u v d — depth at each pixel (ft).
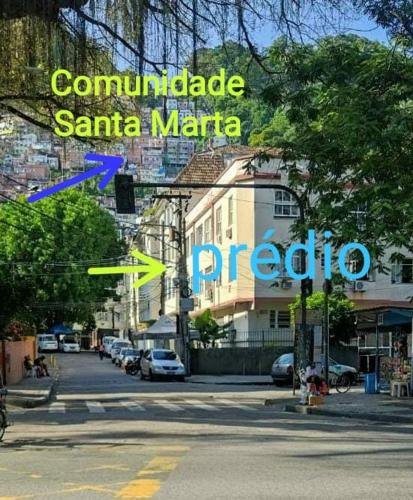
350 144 54.08
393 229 54.90
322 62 57.36
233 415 69.26
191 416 67.97
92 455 39.04
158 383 134.00
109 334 374.22
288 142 60.70
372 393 92.73
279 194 139.13
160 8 42.47
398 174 56.90
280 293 140.67
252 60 45.70
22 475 32.63
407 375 88.33
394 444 44.27
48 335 293.23
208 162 193.16
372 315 94.22
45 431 54.34
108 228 215.10
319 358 90.89
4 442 46.50
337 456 38.17
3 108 65.82
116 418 66.08
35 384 127.95
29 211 199.41
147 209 261.65
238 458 37.27
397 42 54.54
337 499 26.66
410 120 54.03
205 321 154.92
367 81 56.39
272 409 77.25
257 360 148.15
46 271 202.28
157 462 35.91
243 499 26.66
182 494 27.68
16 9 41.93
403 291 141.90
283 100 60.08
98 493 28.14
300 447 42.22
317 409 71.36
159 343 233.14
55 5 42.47
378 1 51.37
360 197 55.77
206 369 154.30
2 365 127.24
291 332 144.56
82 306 214.28
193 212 184.44
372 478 31.14
